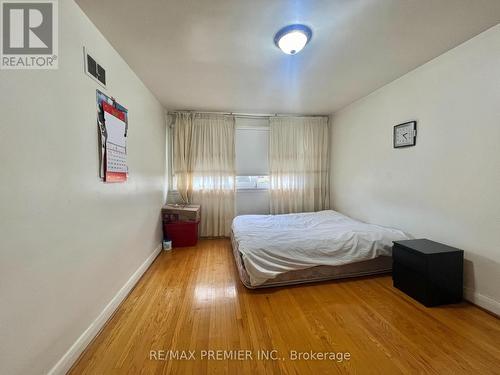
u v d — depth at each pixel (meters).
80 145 1.43
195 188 3.92
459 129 1.97
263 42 1.86
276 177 4.12
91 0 1.38
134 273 2.29
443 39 1.86
